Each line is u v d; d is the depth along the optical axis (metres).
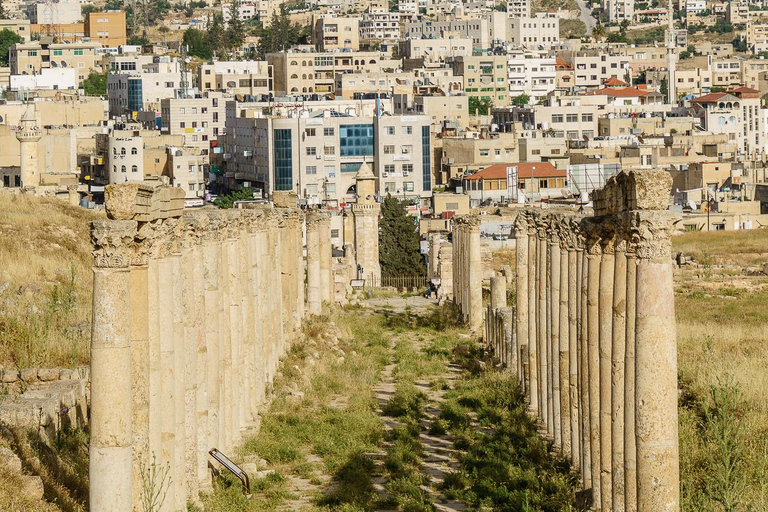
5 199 106.25
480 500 49.25
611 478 43.28
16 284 75.06
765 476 45.38
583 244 50.78
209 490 48.19
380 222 188.38
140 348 39.34
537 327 65.38
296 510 47.69
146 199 38.56
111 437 35.75
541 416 64.38
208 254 51.62
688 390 62.97
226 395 55.19
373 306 121.50
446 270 126.06
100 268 35.88
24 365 54.25
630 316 37.69
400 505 48.88
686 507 41.69
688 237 178.88
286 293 82.69
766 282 123.75
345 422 63.69
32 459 41.97
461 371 83.25
